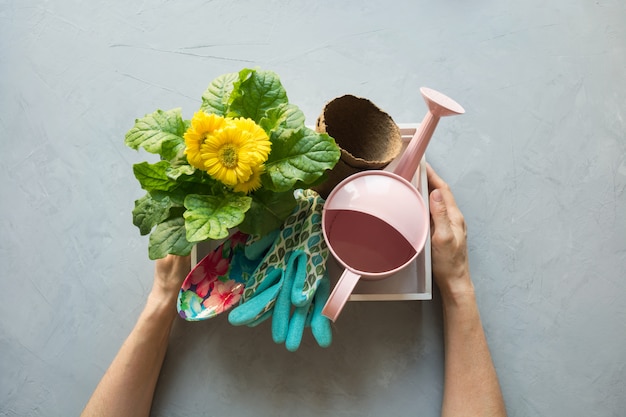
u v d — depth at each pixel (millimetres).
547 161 1026
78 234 1016
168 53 1056
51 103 1048
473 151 1028
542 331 988
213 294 801
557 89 1046
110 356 987
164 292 910
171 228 706
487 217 1012
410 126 872
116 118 1044
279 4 1061
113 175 1031
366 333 975
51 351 989
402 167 777
